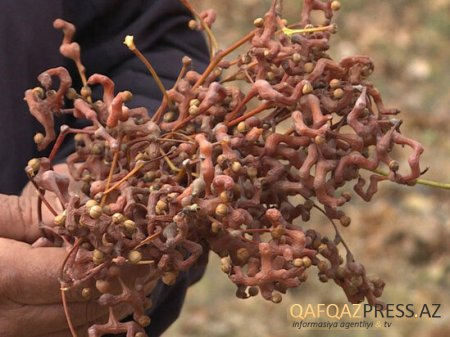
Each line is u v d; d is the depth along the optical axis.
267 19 0.79
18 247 0.82
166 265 0.76
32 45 1.01
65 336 0.87
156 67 1.07
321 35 0.83
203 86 0.84
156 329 1.06
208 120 0.79
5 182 0.99
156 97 1.05
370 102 0.80
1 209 0.84
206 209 0.73
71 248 0.75
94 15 1.05
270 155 0.79
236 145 0.77
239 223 0.74
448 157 4.00
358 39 5.05
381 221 3.53
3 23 1.00
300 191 0.79
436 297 3.21
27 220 0.84
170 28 1.09
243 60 0.82
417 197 3.70
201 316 3.04
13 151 1.00
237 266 0.77
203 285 3.16
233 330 2.99
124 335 1.00
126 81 1.06
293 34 0.79
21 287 0.82
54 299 0.83
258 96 0.79
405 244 3.45
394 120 0.77
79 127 1.03
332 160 0.78
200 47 1.13
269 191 0.80
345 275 0.82
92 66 1.07
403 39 5.06
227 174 0.75
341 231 3.47
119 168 0.81
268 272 0.75
